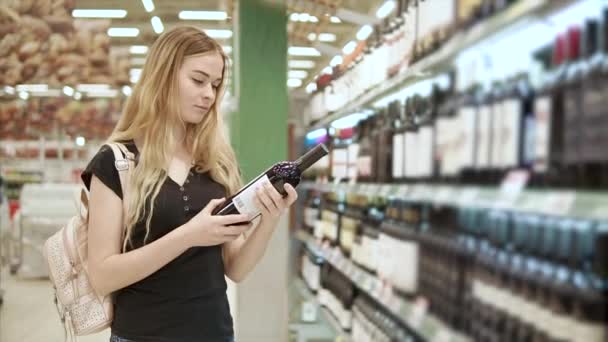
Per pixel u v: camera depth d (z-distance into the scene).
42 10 7.31
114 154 1.33
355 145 2.88
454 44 1.53
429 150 1.79
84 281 1.39
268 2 3.15
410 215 2.13
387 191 2.04
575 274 1.30
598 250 1.27
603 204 0.89
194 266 1.36
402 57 2.07
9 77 7.45
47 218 6.66
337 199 3.39
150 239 1.34
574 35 1.19
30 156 8.48
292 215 4.06
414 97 2.17
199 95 1.38
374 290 2.27
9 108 8.38
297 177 1.43
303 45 3.45
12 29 7.33
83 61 7.63
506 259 1.52
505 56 1.55
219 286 1.41
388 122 2.47
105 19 7.55
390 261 2.18
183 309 1.34
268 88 3.21
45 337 4.38
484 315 1.54
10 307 5.30
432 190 1.62
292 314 3.45
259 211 1.37
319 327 3.38
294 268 4.01
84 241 1.40
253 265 1.51
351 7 2.87
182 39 1.37
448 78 1.91
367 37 2.81
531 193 1.12
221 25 7.51
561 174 1.14
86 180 1.36
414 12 1.94
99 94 8.67
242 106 3.20
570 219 1.35
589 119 1.06
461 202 1.41
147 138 1.36
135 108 1.41
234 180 1.55
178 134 1.45
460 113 1.56
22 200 6.71
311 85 3.74
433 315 1.79
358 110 2.87
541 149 1.18
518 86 1.42
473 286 1.63
